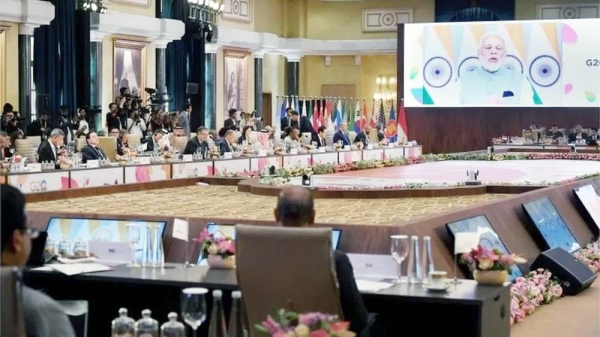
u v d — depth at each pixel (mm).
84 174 16484
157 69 28828
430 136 36156
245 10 35312
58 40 24500
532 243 12188
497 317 7258
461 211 10578
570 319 9930
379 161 23344
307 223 6797
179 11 30703
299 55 38719
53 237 9711
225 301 7430
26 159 17625
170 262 9094
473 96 35188
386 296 6984
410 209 11883
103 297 8172
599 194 17062
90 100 25734
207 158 20297
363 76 39562
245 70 35125
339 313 6449
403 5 38625
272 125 38281
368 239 8734
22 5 22234
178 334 5793
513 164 24219
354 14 39156
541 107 35031
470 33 35031
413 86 35688
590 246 13812
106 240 9398
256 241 6488
